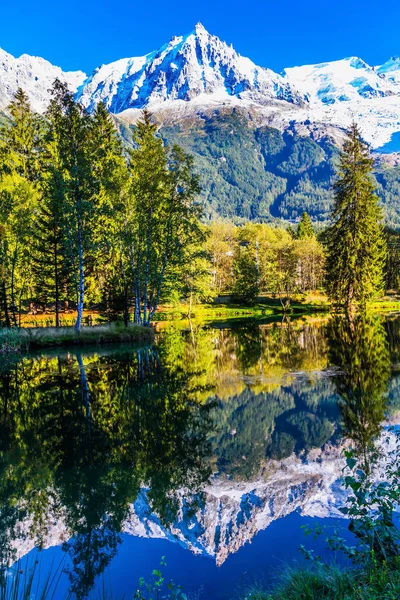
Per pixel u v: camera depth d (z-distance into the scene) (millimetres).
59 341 28453
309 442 9977
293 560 5523
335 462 8734
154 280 35438
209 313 61188
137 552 6016
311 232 108938
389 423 10961
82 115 29312
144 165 31375
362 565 4809
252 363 20797
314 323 41219
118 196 31000
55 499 7656
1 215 34750
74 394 15422
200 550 6031
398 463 7027
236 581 5223
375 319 40875
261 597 4625
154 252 33938
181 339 32812
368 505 5184
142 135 32938
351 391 14398
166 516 6977
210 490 7812
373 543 4887
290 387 15414
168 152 31859
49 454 9758
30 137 44062
